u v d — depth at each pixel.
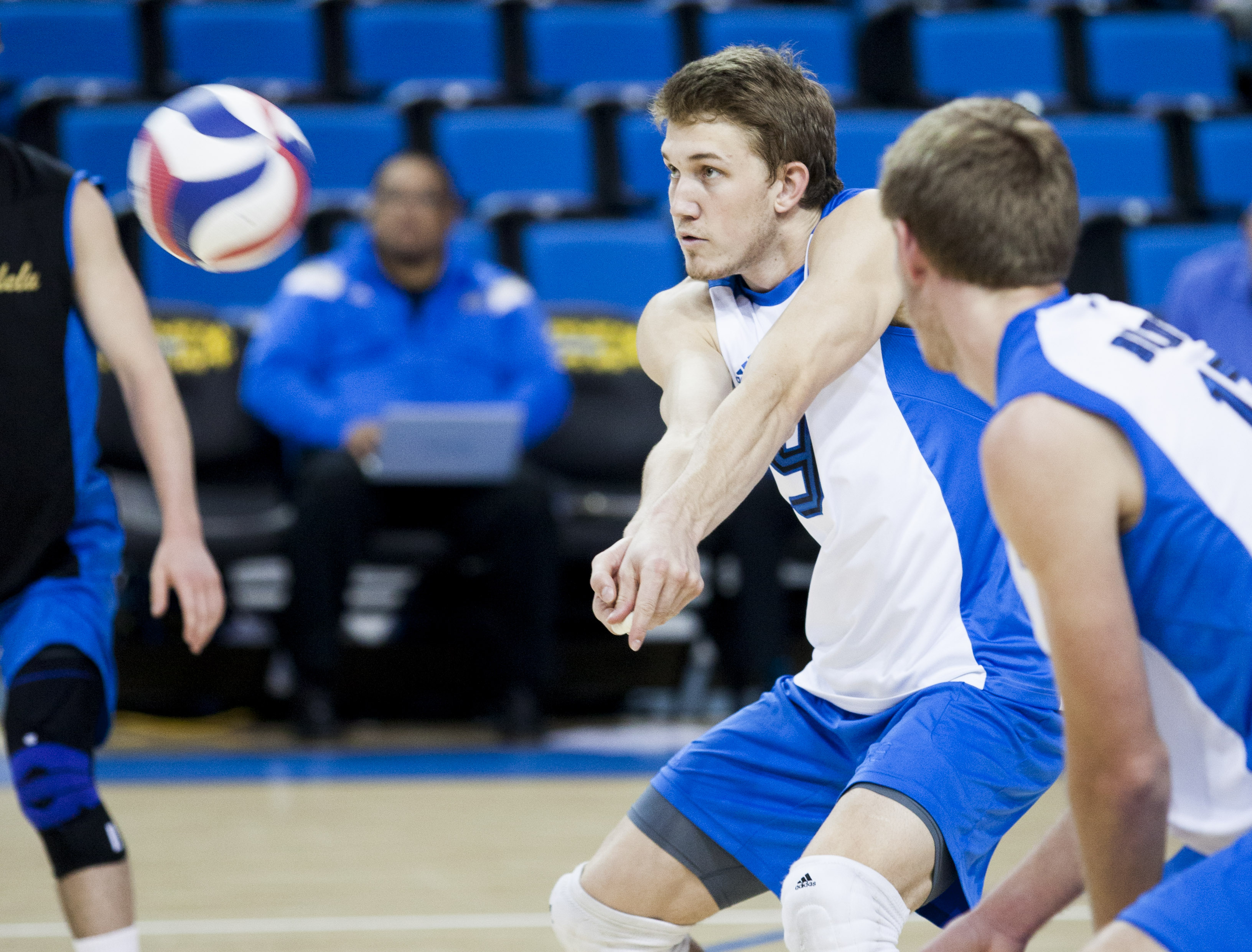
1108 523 4.51
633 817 6.82
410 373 17.91
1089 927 10.34
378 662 18.94
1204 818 4.93
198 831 13.05
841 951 5.65
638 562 5.80
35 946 9.48
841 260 6.40
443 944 9.48
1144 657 4.82
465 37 25.98
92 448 7.95
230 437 18.48
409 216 17.73
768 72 6.46
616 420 19.52
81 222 7.92
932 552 6.55
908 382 6.64
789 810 6.65
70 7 24.84
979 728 6.20
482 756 16.77
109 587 7.84
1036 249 4.73
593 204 22.28
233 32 25.12
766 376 6.18
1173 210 24.42
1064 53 26.78
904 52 26.45
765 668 17.41
